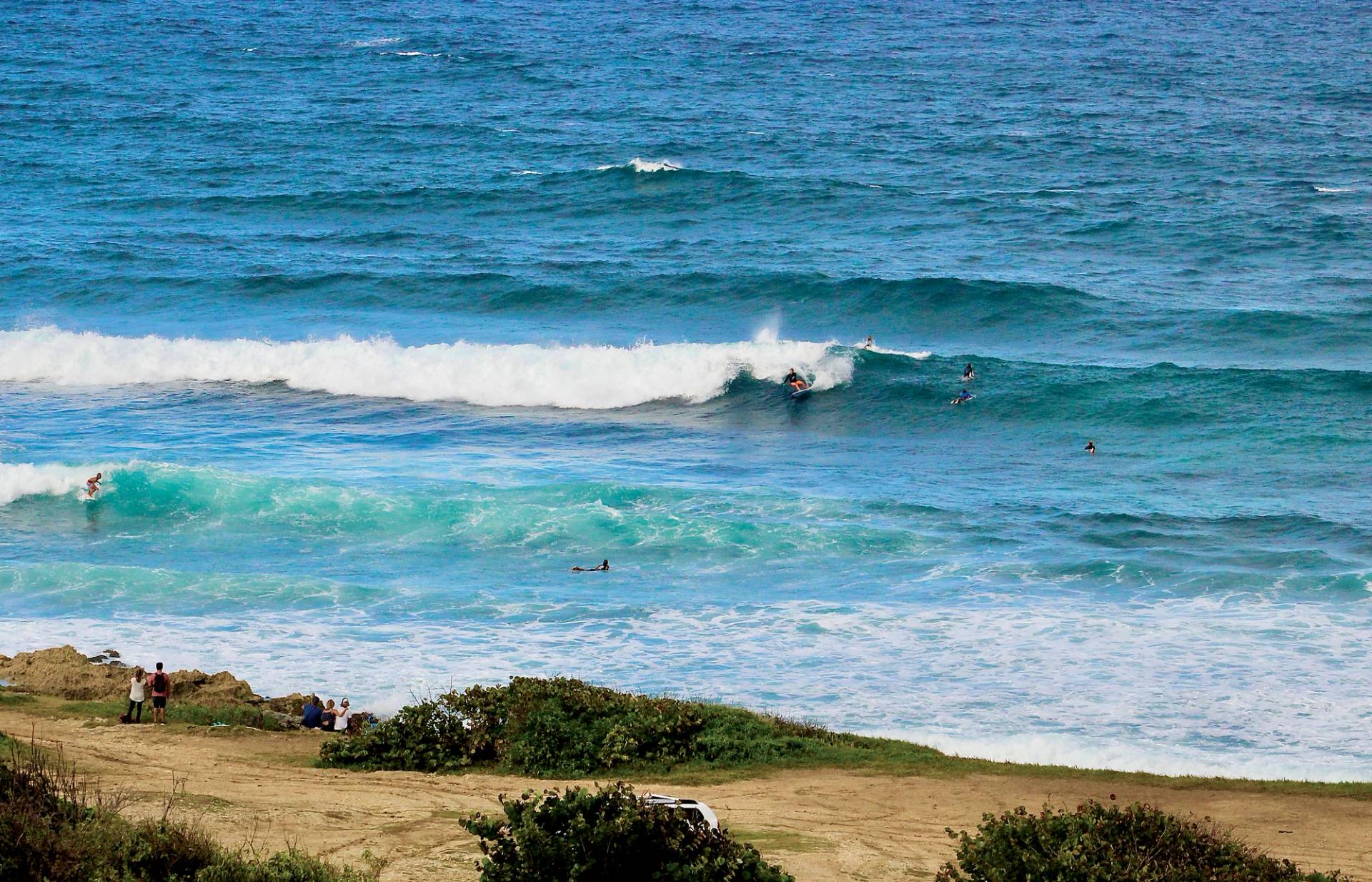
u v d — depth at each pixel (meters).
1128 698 90.56
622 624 106.81
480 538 127.50
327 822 60.84
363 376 182.38
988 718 87.75
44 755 69.69
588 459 154.50
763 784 73.00
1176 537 126.06
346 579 118.38
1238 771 78.81
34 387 181.88
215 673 94.56
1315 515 131.75
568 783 72.06
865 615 107.94
